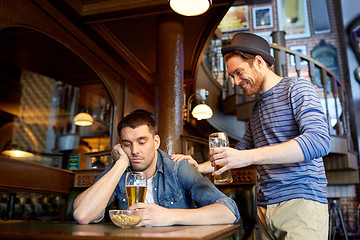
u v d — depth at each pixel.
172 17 3.55
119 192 1.65
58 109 7.40
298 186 1.35
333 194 6.60
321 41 8.23
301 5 8.56
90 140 7.76
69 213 2.01
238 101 5.71
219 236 0.85
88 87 5.92
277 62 5.27
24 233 0.81
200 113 4.63
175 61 3.46
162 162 1.61
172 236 0.72
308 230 1.29
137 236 0.72
